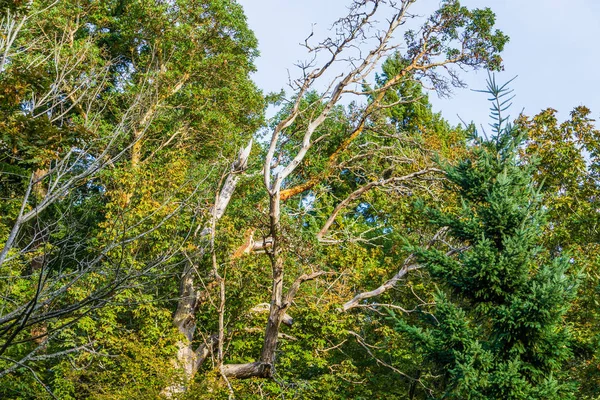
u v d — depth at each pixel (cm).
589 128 2611
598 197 2617
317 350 2345
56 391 1972
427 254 1683
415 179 2431
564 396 1532
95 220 2275
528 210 1691
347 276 2366
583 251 2327
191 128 2983
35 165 1184
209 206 2350
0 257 1048
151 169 2427
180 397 1748
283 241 1988
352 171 2625
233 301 2275
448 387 1597
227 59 3152
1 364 2050
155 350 2006
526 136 2545
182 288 2273
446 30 2494
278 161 2141
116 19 3056
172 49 2983
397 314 2653
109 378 1916
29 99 1341
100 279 1897
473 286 1647
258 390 2156
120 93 2795
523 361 1591
